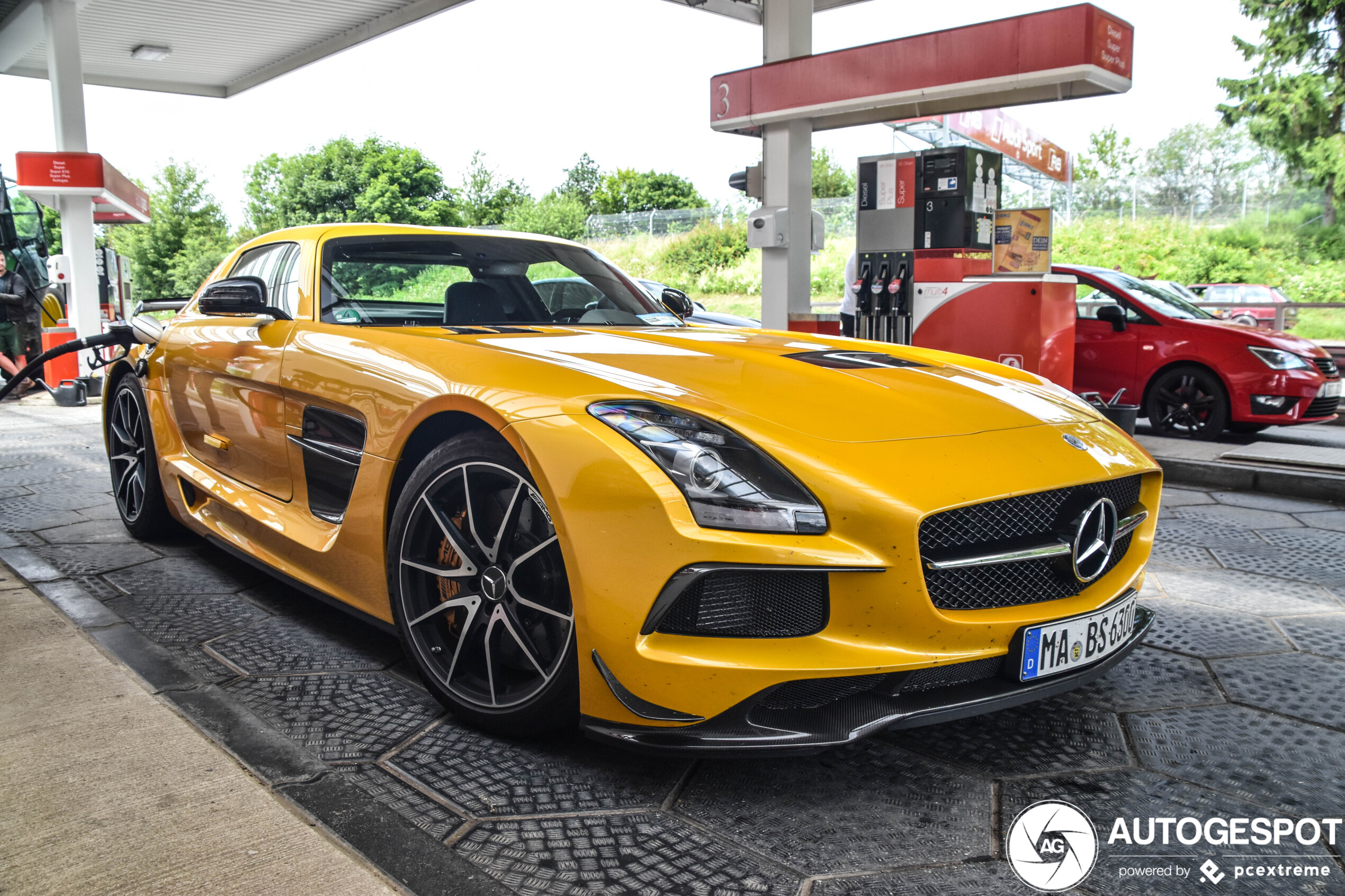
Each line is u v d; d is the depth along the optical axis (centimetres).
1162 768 192
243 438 283
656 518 163
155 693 215
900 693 172
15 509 417
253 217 4572
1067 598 189
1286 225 2694
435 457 203
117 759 181
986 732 208
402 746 196
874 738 204
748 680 163
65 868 145
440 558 209
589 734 176
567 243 336
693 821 169
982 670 178
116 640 252
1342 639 269
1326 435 721
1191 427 679
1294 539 392
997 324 622
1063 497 190
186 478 317
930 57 674
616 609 167
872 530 164
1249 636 271
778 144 776
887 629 167
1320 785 186
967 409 206
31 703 206
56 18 1056
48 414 758
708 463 167
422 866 151
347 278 275
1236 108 3192
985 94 721
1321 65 3136
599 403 181
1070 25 624
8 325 876
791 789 181
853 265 777
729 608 165
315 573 249
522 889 147
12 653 235
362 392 224
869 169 676
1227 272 2556
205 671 237
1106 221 2769
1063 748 201
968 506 171
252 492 283
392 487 216
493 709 194
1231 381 654
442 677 205
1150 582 327
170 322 350
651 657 165
